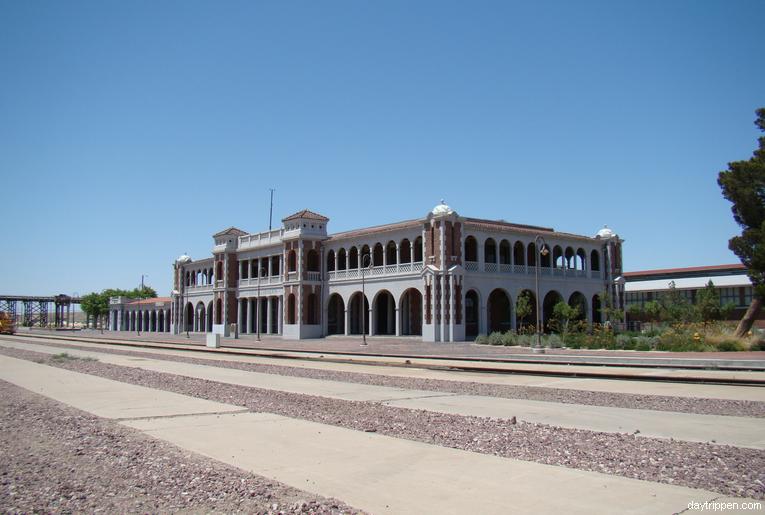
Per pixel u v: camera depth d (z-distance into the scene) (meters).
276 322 84.88
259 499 7.96
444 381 22.91
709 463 9.67
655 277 82.88
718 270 76.75
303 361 35.78
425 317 57.62
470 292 65.94
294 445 11.25
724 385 20.66
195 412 15.29
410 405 16.61
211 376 25.58
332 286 71.81
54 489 8.47
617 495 7.98
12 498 8.07
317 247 73.56
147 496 8.14
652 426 13.09
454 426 13.21
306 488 8.50
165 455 10.48
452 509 7.54
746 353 34.25
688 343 38.94
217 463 9.91
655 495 7.97
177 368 29.98
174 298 102.44
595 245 72.50
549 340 46.66
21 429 13.22
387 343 55.62
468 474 9.14
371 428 12.99
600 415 14.66
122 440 11.79
